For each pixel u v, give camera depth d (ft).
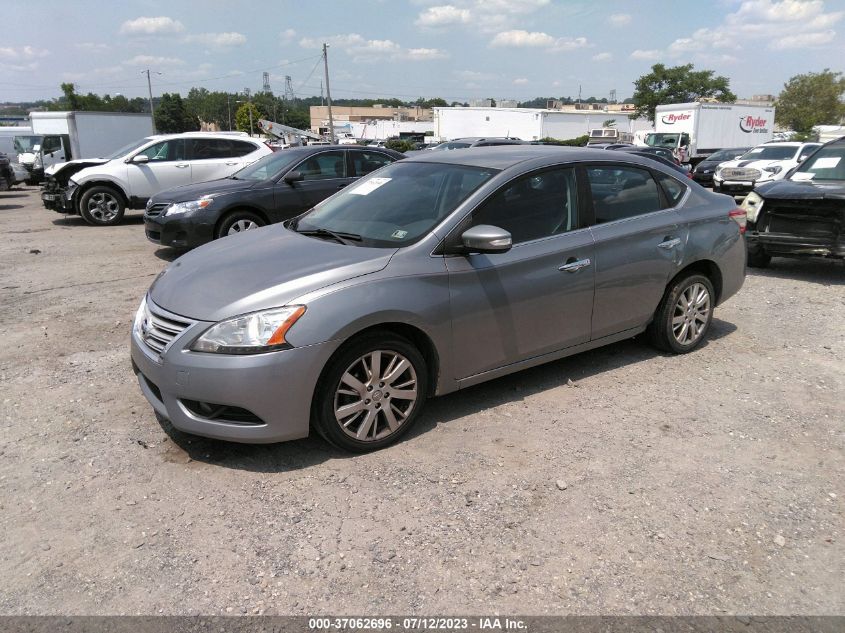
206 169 43.01
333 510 10.16
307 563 8.99
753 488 10.84
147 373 11.39
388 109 417.90
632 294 15.17
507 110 177.47
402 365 11.88
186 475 11.14
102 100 349.61
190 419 10.98
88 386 14.80
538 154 14.40
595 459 11.70
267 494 10.59
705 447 12.17
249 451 11.91
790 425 13.08
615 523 9.87
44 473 11.19
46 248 32.89
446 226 12.42
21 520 9.91
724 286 17.30
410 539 9.48
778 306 21.68
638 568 8.91
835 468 11.48
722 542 9.45
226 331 10.62
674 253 15.69
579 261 13.97
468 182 13.37
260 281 11.30
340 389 11.32
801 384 15.11
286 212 29.68
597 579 8.69
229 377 10.48
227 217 28.60
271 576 8.74
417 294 11.73
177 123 321.73
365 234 13.05
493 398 14.28
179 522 9.87
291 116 391.65
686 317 16.65
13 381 15.10
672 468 11.44
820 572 8.86
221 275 11.82
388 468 11.36
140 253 31.48
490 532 9.64
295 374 10.68
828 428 12.96
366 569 8.87
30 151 85.40
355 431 11.66
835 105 241.14
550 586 8.55
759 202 26.04
